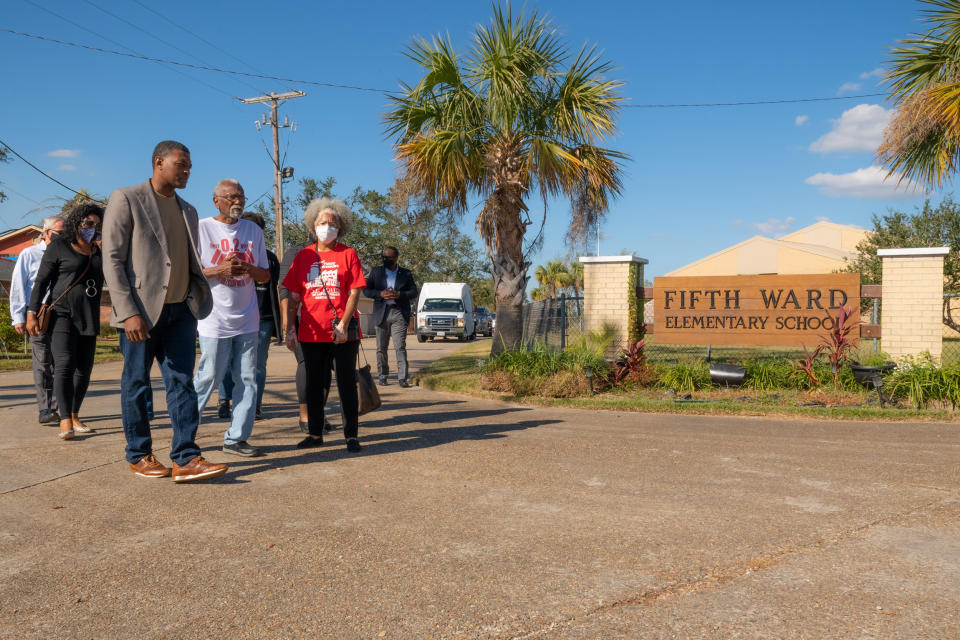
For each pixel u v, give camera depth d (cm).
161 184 381
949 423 590
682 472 409
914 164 874
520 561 263
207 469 380
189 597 233
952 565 256
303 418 527
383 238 4175
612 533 296
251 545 284
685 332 902
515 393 762
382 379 916
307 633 206
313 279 468
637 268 959
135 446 397
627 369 815
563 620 213
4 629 210
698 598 228
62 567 261
